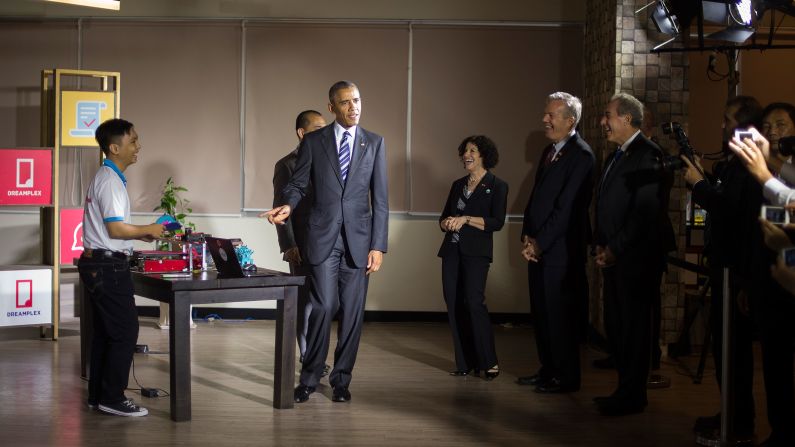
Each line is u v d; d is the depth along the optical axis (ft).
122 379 15.37
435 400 16.79
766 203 12.21
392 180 25.31
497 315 25.39
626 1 20.89
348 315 16.57
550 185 17.10
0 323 21.58
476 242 18.33
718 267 14.02
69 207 23.47
